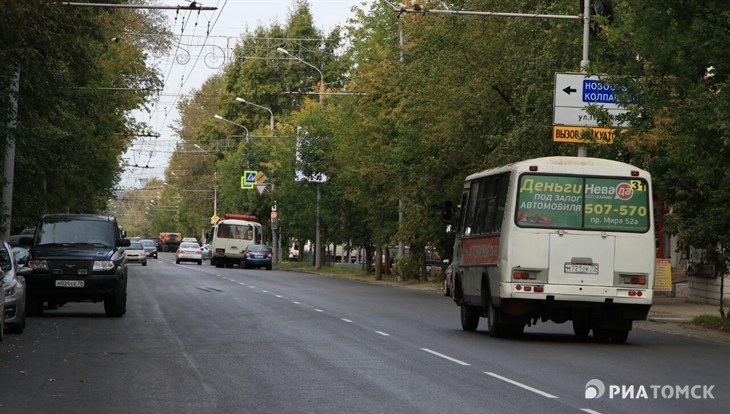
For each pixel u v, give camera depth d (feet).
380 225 250.16
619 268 91.76
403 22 202.90
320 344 84.33
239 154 395.14
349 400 53.72
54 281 110.93
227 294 162.91
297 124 314.96
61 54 112.27
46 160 163.12
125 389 57.72
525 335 100.78
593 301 91.15
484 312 103.81
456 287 109.19
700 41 97.96
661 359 77.82
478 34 167.53
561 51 145.07
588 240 91.71
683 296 179.93
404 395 55.57
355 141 240.53
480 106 168.04
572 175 92.17
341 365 69.56
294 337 90.48
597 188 92.22
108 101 213.87
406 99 190.60
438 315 125.70
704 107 98.12
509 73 163.22
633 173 92.43
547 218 91.91
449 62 171.53
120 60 227.40
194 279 221.05
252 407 51.34
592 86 128.77
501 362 72.79
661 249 168.35
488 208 99.60
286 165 319.68
